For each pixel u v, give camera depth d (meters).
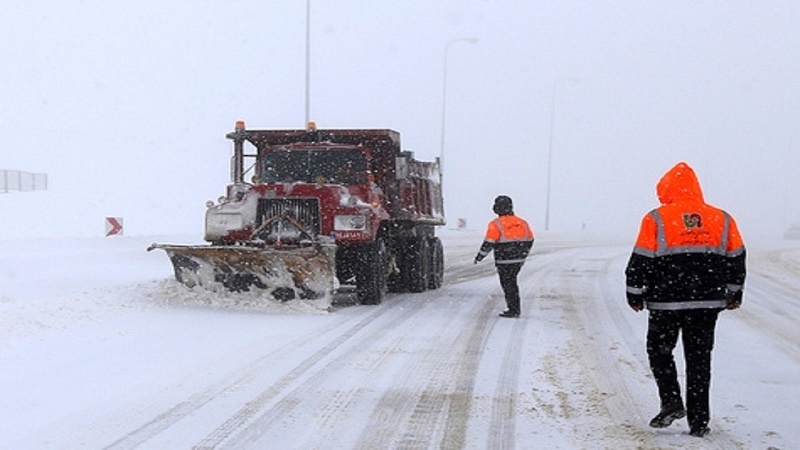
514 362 8.42
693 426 6.00
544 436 5.94
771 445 5.80
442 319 11.26
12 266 15.09
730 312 12.72
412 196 14.38
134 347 8.58
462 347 9.18
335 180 13.22
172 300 11.69
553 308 12.70
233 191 12.68
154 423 6.06
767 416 6.54
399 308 12.35
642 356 8.88
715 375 8.02
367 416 6.38
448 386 7.36
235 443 5.67
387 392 7.11
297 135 13.85
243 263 11.50
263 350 8.72
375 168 13.82
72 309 10.38
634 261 6.02
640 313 12.27
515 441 5.82
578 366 8.30
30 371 7.42
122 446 5.55
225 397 6.81
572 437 5.92
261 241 11.68
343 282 13.89
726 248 5.99
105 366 7.71
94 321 9.84
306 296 11.66
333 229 11.89
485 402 6.84
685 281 5.95
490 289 15.41
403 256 14.49
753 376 7.98
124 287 12.57
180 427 5.98
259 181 13.35
